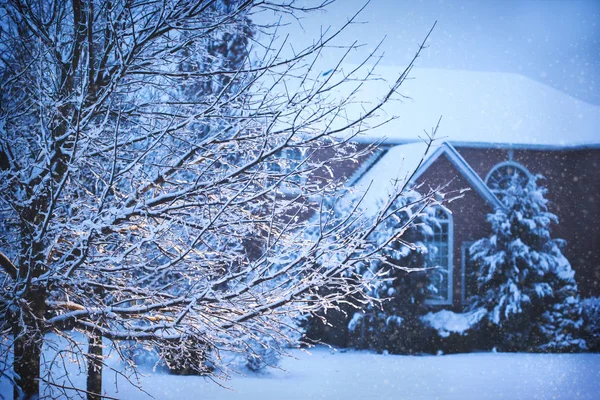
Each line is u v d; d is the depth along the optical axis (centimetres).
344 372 1641
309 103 663
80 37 721
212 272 708
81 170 719
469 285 2381
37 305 681
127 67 660
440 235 2409
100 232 614
